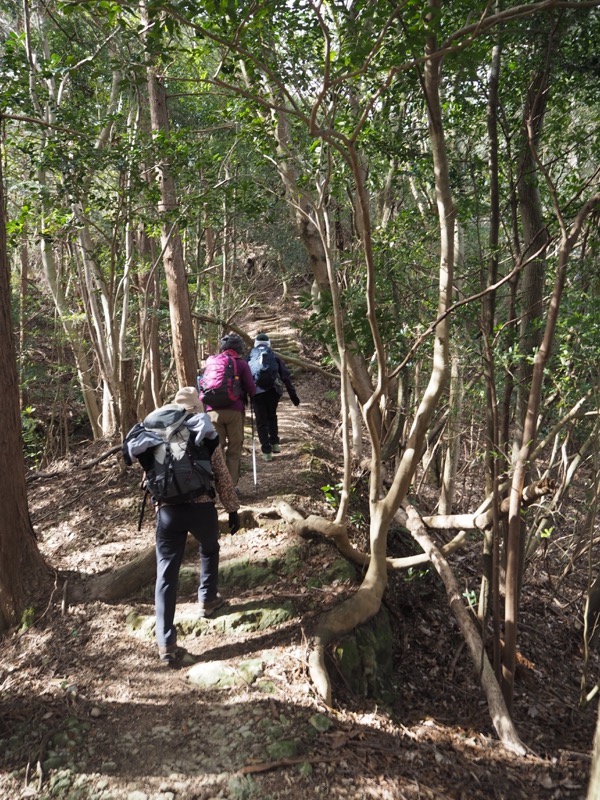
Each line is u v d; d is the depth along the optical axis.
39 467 12.91
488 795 3.65
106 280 9.48
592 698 5.61
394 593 6.07
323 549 5.59
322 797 3.26
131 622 4.75
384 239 7.11
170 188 7.88
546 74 4.95
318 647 4.35
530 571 7.81
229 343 6.66
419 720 4.46
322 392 15.24
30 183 7.12
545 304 5.86
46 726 3.73
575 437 7.25
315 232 6.80
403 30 3.62
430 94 4.33
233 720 3.74
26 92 6.83
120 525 6.57
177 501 4.27
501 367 5.36
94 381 16.17
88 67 8.55
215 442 4.43
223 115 7.00
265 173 9.97
